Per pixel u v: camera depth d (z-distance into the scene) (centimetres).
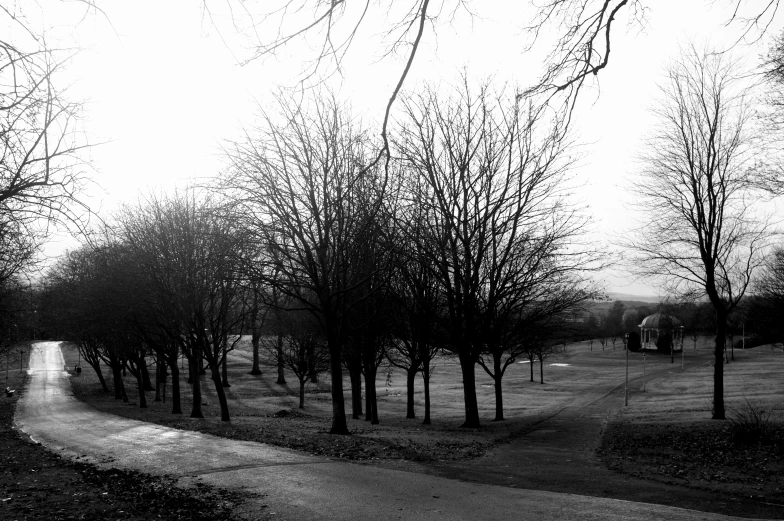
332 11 413
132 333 3978
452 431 2623
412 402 3978
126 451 1917
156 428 2808
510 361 3541
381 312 3181
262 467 1477
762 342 10781
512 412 4350
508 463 1628
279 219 2286
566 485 1281
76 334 4831
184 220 3225
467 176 2598
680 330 9125
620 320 11919
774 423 2091
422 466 1525
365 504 1080
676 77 2555
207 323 3725
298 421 3484
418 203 2383
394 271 2494
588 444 2130
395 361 4184
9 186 913
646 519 952
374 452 1747
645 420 3014
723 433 2048
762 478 1332
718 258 2622
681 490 1220
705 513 999
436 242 2517
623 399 5134
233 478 1341
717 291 2691
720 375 2644
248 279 2300
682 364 8288
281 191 2311
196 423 3030
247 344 10888
